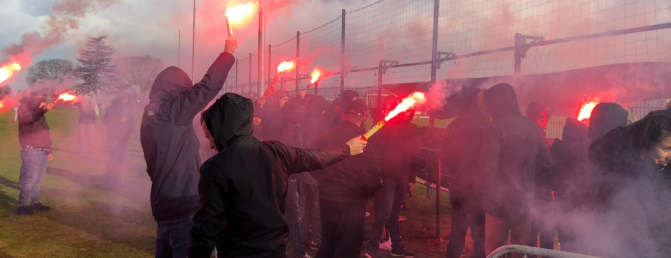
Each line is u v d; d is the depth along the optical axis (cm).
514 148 339
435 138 630
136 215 614
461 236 396
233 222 211
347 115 374
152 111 308
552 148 373
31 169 606
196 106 310
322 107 549
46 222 570
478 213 378
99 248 478
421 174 637
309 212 528
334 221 364
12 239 500
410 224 605
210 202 205
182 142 312
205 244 204
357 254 370
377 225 462
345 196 360
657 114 230
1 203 664
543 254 210
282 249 223
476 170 358
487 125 353
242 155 214
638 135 240
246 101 225
